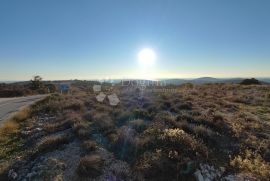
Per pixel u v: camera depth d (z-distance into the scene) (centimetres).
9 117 1742
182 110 1684
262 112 1928
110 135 1111
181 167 824
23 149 1071
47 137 1155
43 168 845
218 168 890
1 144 1159
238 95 2947
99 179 794
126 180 794
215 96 2761
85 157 878
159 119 1352
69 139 1094
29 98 3177
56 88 6256
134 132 1128
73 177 805
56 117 1619
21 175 835
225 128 1288
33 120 1631
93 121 1362
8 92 4900
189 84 5122
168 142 972
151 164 830
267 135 1280
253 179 845
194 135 1116
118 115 1470
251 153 1043
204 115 1479
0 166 909
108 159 920
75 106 1883
